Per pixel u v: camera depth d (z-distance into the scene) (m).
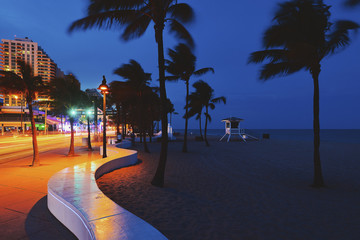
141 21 9.14
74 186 5.16
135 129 45.69
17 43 139.38
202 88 25.92
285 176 10.30
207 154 18.78
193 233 4.30
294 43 7.69
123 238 2.51
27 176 8.88
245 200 6.61
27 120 66.12
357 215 5.49
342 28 7.79
